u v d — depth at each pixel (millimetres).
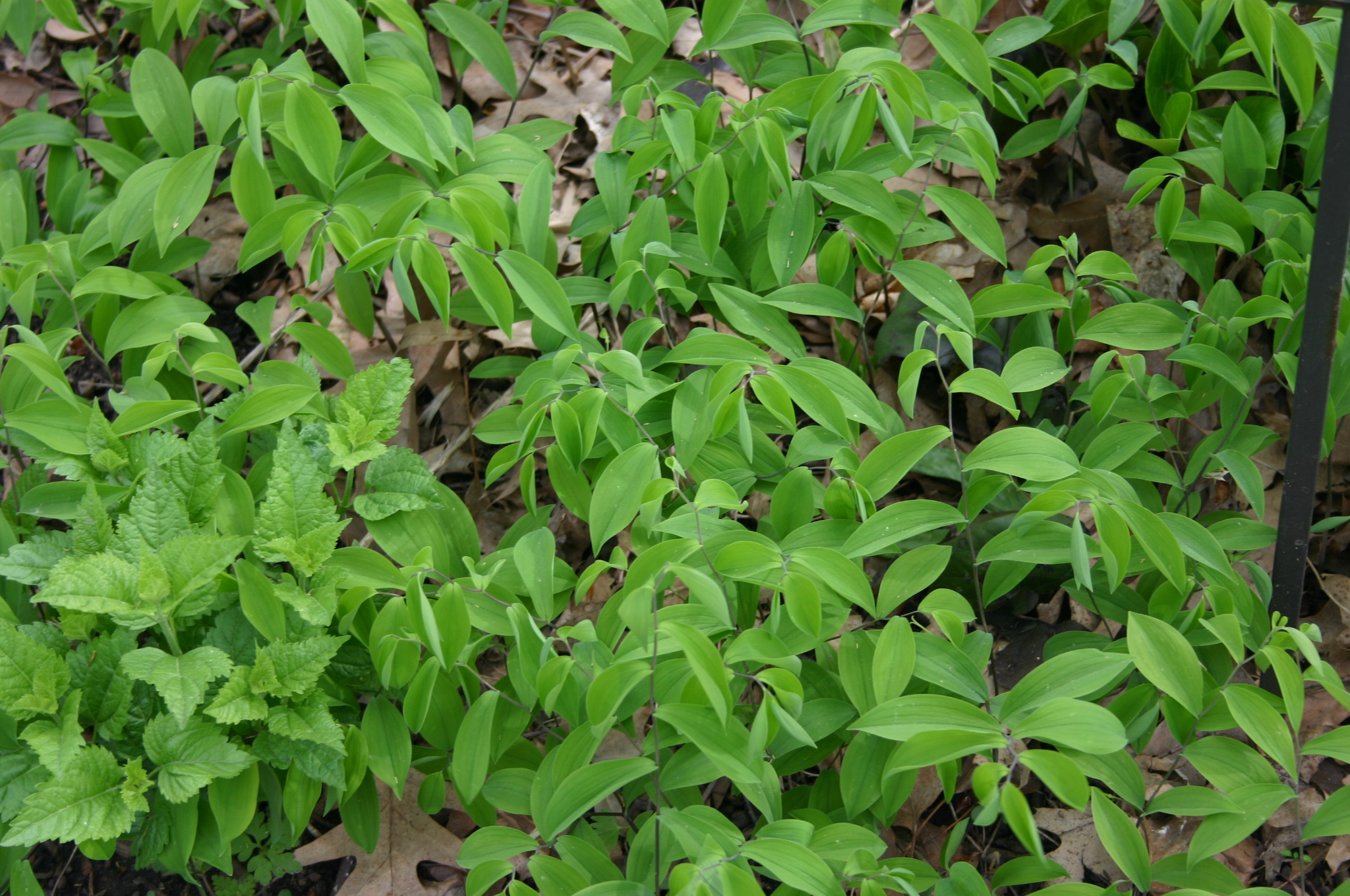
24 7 1794
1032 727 1462
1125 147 1831
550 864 1512
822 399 1568
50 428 1615
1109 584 1548
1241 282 1763
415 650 1560
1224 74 1688
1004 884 1515
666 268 1647
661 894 1518
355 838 1592
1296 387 1538
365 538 1732
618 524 1569
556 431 1577
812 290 1640
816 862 1466
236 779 1560
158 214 1646
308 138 1617
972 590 1671
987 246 1637
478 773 1542
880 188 1626
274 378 1646
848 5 1679
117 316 1670
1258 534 1586
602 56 1957
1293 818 1616
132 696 1576
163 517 1574
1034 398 1680
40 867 1670
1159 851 1607
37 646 1549
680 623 1468
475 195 1630
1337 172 1490
